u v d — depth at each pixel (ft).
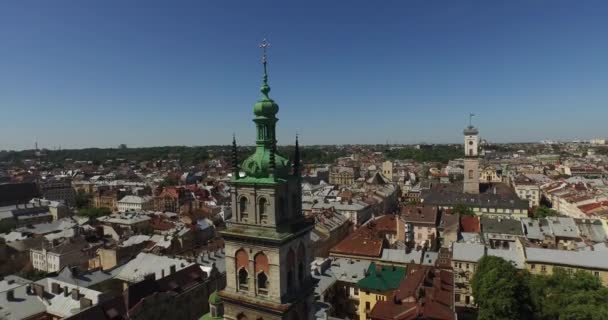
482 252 380.17
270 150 133.80
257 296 131.03
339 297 341.62
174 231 525.75
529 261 354.54
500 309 269.64
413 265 352.69
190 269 319.47
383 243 431.84
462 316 342.85
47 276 350.84
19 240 480.23
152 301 266.36
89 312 240.32
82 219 640.17
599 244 393.70
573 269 343.67
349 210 632.79
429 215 552.82
